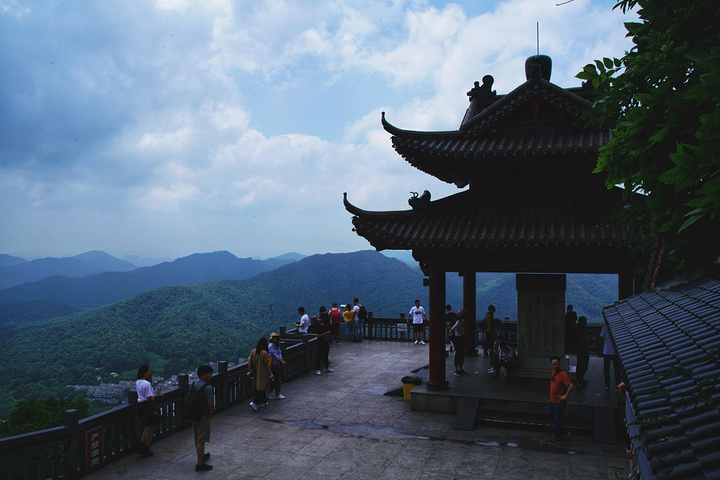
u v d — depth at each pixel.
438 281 15.21
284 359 18.02
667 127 4.39
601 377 16.39
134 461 11.09
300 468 10.88
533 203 15.01
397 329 26.39
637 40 5.80
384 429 13.31
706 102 4.16
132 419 11.54
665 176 2.76
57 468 9.70
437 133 15.28
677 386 4.07
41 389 101.31
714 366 4.05
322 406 15.27
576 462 11.10
